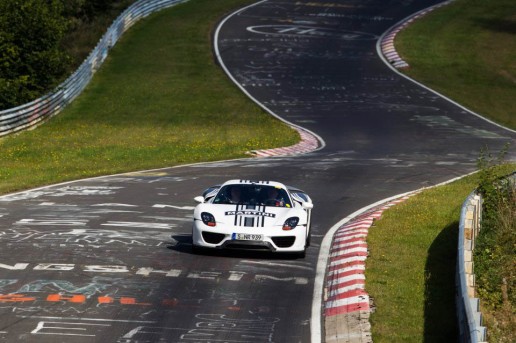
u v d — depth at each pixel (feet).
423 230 222.07
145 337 134.10
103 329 137.28
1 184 306.76
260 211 194.70
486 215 241.35
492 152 433.48
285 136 470.80
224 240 189.06
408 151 430.61
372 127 509.35
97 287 163.02
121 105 574.15
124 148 420.77
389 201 286.05
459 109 579.89
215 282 170.30
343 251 200.44
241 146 433.89
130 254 193.06
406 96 615.98
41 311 145.79
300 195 216.13
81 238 208.95
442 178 345.51
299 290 166.81
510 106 602.85
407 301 154.92
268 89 626.23
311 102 586.86
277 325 143.43
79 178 326.65
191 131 490.08
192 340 133.59
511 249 205.36
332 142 458.91
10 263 179.93
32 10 551.18
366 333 137.18
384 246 202.08
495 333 145.07
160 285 166.50
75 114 546.67
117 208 256.73
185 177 330.54
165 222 236.22
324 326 144.77
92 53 654.94
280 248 189.98
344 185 318.24
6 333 133.08
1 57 540.11
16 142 437.58
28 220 232.32
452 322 142.31
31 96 534.37
